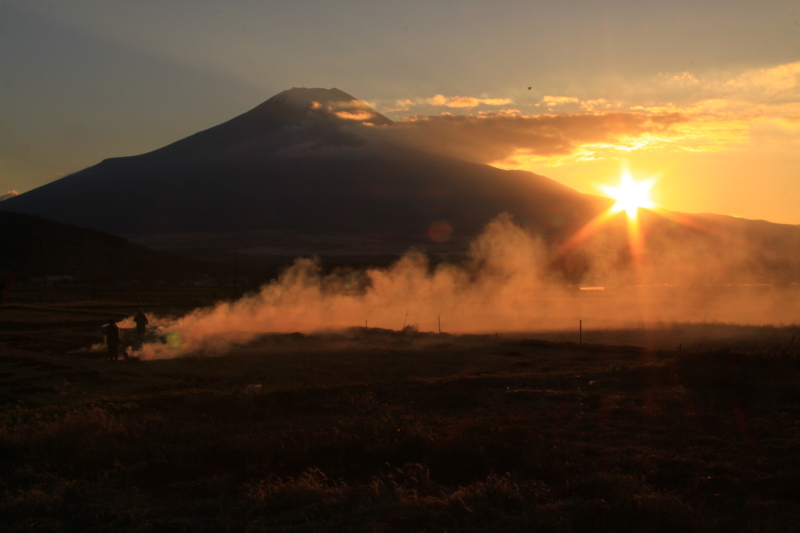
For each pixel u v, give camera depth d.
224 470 9.09
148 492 8.22
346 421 11.68
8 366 23.89
